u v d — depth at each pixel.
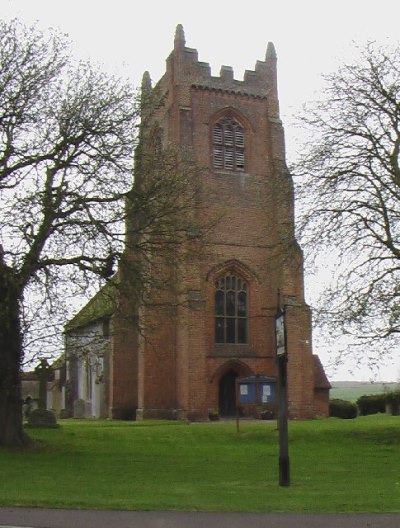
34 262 20.33
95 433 26.98
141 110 23.11
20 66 21.34
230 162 43.81
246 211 43.00
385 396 47.41
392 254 24.17
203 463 19.06
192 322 38.94
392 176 24.56
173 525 10.21
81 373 55.06
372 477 16.36
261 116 45.38
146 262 23.09
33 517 10.72
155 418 40.22
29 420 30.17
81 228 20.81
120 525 10.17
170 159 24.08
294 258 27.05
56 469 17.06
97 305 24.64
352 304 24.36
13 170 21.02
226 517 10.89
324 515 11.14
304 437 25.67
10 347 21.28
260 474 16.77
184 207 23.00
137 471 17.00
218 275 41.75
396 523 10.52
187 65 43.91
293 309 39.97
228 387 41.69
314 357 44.84
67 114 21.55
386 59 31.67
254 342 41.94
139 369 41.41
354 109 25.28
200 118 43.50
